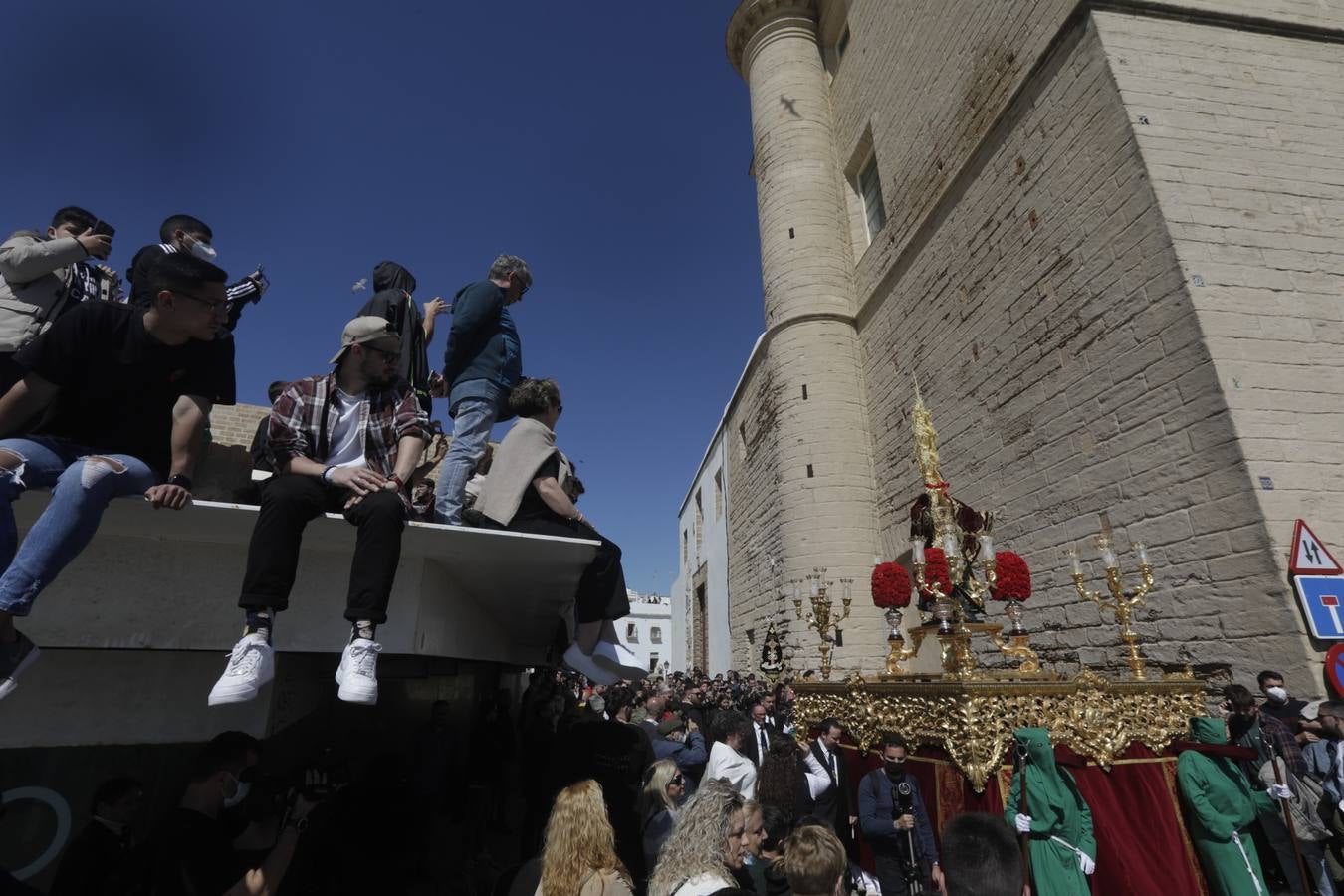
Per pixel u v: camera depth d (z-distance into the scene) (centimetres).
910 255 1338
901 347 1369
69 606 235
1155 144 745
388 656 506
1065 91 877
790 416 1583
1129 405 744
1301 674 543
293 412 254
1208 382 646
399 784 324
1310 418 630
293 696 360
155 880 219
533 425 310
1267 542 580
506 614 532
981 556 495
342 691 193
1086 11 838
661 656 6316
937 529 544
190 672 307
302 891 273
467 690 765
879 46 1535
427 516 277
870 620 1388
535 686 1151
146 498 206
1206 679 620
